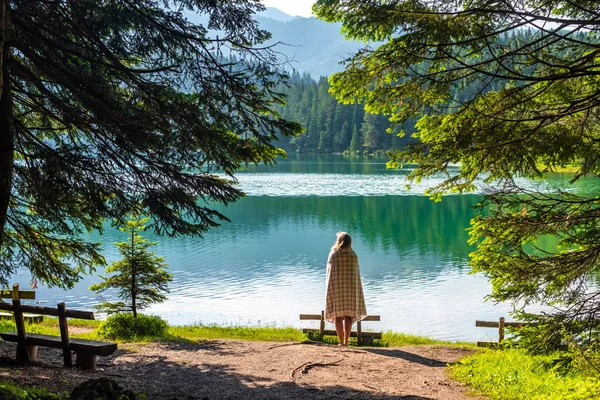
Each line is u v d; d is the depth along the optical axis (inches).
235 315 790.5
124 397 219.9
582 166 275.6
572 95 270.5
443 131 280.2
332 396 269.4
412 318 768.3
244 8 279.0
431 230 1625.2
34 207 331.9
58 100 275.7
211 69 279.0
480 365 339.0
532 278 287.1
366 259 1225.4
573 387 260.5
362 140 5526.6
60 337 313.4
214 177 305.7
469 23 232.7
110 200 311.9
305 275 1075.3
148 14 274.8
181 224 304.7
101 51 274.5
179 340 437.7
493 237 294.5
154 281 599.8
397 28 242.8
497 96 261.9
